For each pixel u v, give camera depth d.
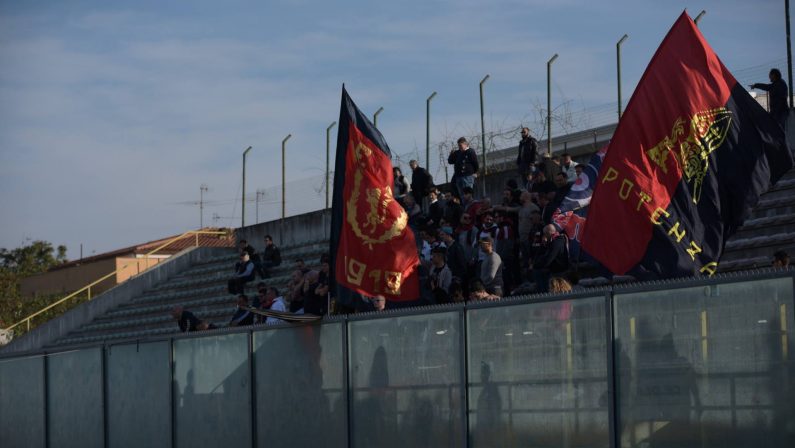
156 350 19.27
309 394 16.39
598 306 12.35
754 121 13.62
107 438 20.33
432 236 23.14
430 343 14.48
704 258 13.41
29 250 88.56
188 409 18.58
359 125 17.19
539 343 13.02
